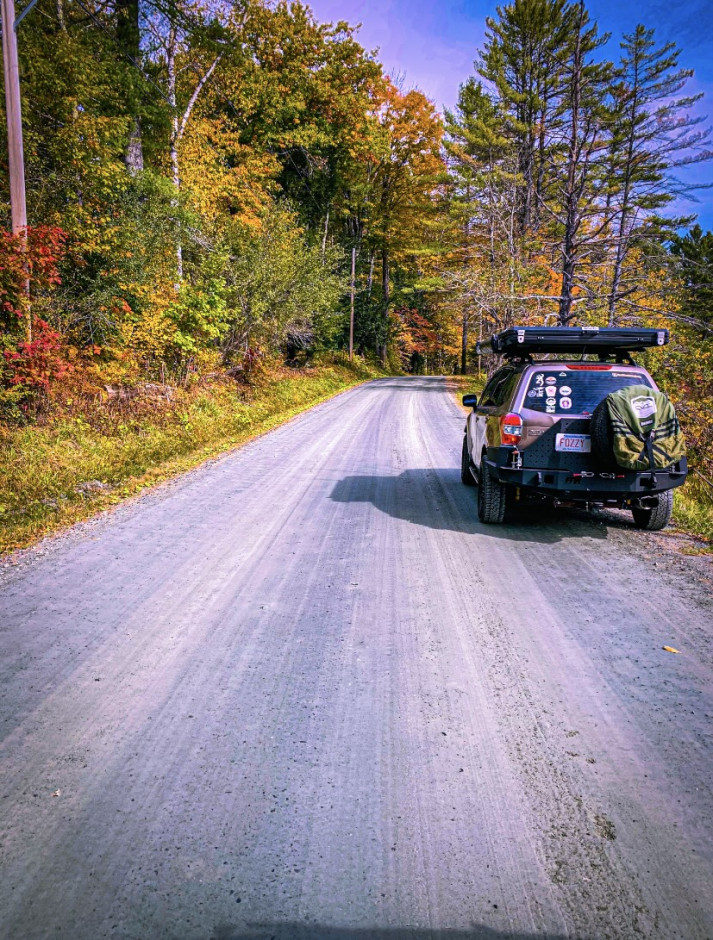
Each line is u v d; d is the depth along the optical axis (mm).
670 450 5262
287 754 2586
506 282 21750
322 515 6773
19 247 9086
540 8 30156
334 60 32219
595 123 17125
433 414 18781
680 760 2566
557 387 5781
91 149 12273
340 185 38906
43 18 13922
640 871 1983
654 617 4066
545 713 2914
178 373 14859
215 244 17547
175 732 2734
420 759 2559
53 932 1743
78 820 2188
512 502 7344
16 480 7352
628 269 17625
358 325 44375
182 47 18750
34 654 3445
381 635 3750
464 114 33812
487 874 1971
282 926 1771
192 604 4215
